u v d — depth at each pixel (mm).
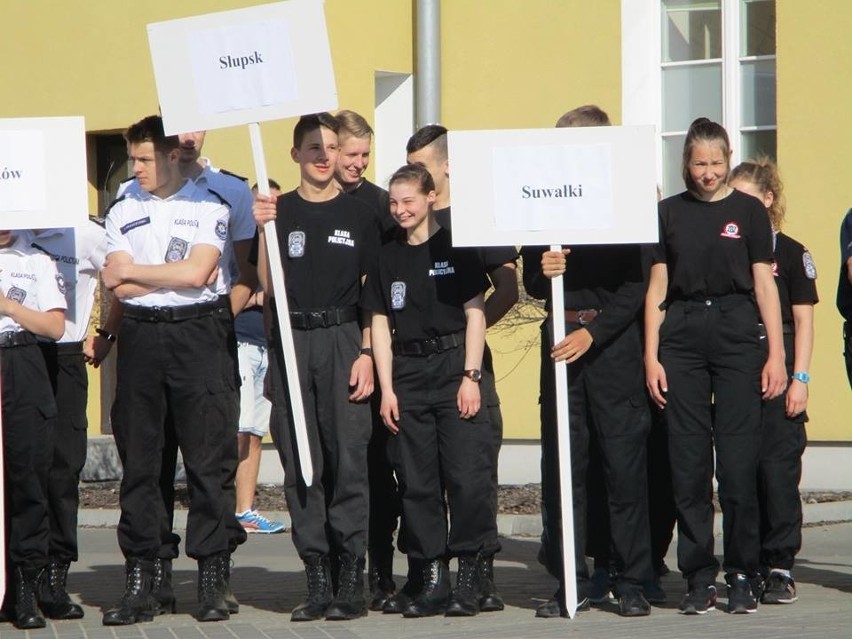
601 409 19656
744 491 19609
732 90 33312
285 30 19578
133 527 19938
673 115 34062
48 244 20375
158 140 19891
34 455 19719
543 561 20688
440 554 20234
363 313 20422
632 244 19531
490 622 19375
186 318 19797
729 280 19656
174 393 19859
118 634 18984
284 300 19578
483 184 19312
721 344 19625
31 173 19531
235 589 23250
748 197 19875
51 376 20500
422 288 19922
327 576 20141
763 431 20719
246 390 30078
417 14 35594
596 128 19219
